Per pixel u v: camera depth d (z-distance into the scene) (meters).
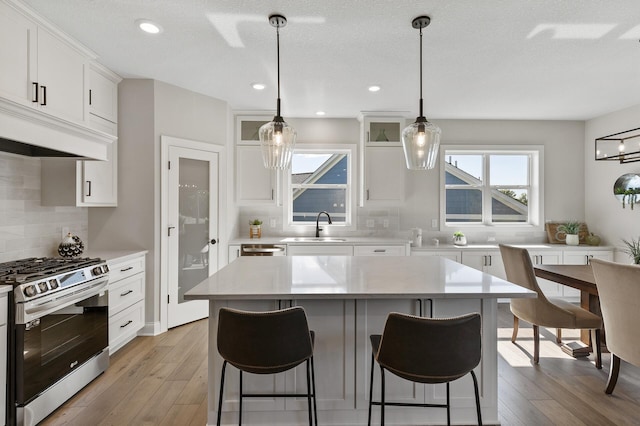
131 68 3.06
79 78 2.61
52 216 2.83
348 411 1.99
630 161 3.86
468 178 4.91
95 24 2.34
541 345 3.14
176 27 2.38
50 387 2.02
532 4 2.09
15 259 2.47
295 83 3.41
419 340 1.46
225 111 3.98
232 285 1.86
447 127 4.72
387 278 2.05
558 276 2.75
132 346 3.06
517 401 2.22
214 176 3.87
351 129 4.69
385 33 2.44
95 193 2.96
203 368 2.66
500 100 3.91
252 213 4.70
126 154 3.30
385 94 3.72
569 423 2.00
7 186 2.40
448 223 4.82
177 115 3.51
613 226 4.32
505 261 2.90
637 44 2.59
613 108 4.20
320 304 1.98
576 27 2.35
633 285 1.99
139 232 3.31
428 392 2.00
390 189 4.43
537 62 2.91
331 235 4.72
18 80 2.07
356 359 1.99
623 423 1.99
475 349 1.51
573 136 4.78
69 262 2.33
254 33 2.46
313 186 4.86
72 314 2.21
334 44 2.60
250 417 1.97
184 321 3.63
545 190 4.77
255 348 1.50
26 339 1.83
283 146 2.24
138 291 3.17
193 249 3.71
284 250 4.11
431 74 3.17
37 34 2.20
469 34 2.45
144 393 2.30
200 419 2.03
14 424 1.81
